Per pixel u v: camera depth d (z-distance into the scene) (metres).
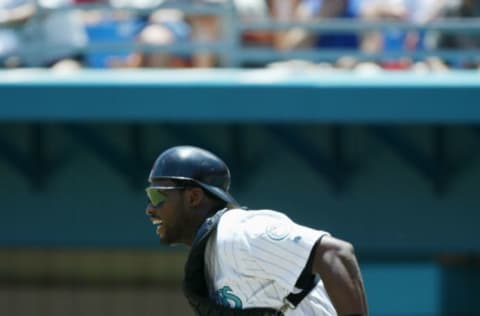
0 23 37.59
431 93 36.34
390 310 53.44
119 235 37.41
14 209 37.28
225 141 37.25
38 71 36.31
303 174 37.41
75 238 37.38
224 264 16.16
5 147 37.03
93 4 36.06
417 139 37.62
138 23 39.09
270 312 16.20
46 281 53.03
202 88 36.00
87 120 36.00
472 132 37.69
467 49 38.94
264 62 39.12
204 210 16.70
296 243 15.77
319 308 16.19
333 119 36.19
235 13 37.00
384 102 36.28
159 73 36.22
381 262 53.03
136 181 37.28
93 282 53.06
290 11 38.81
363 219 37.53
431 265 53.75
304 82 36.12
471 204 37.81
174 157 16.75
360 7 38.31
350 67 39.62
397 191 37.62
